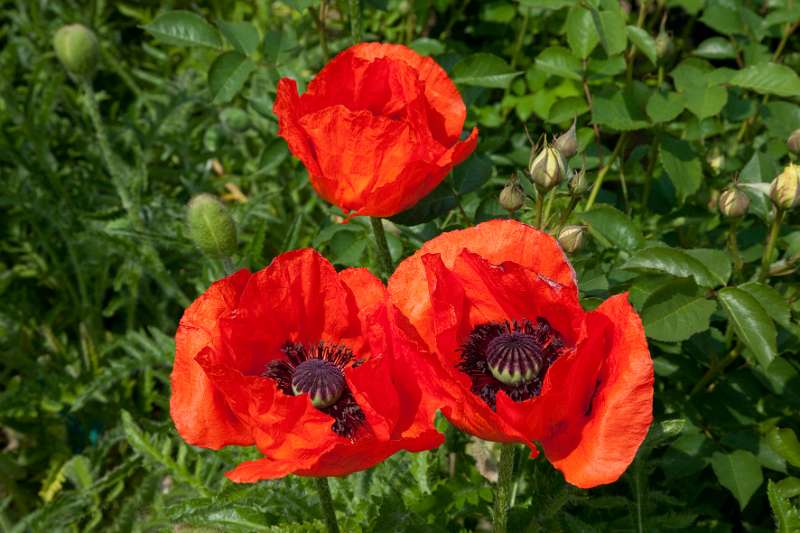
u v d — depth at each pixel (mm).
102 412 1164
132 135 1332
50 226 1273
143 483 1042
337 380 716
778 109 1023
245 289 696
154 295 1283
